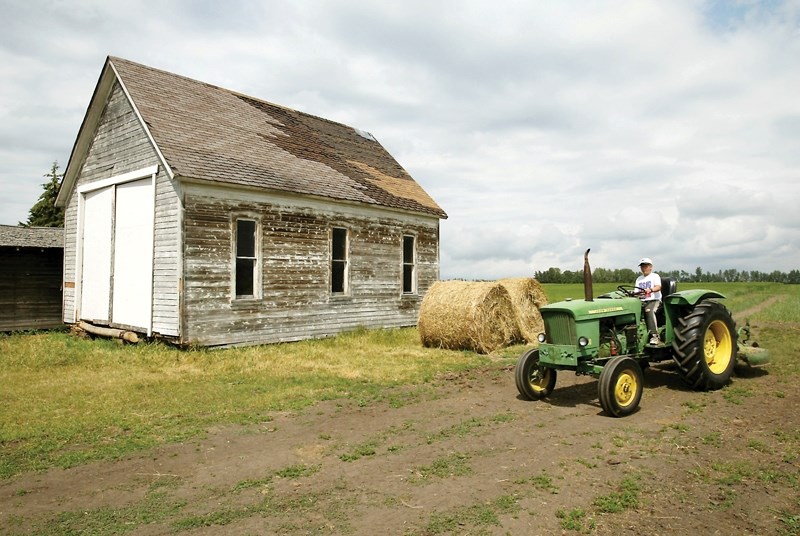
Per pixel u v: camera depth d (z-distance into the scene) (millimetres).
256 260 13500
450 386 9023
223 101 16719
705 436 5941
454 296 13219
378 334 15422
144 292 13086
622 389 6980
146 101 13812
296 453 5676
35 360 10969
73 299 16234
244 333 13125
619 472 4934
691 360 7965
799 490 4512
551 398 8078
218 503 4426
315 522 4043
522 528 3904
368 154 20406
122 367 10469
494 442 5906
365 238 16625
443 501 4375
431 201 19734
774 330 14977
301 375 9805
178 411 7348
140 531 3947
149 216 13039
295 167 15453
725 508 4195
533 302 15492
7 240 16609
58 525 4062
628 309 8078
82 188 15836
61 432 6387
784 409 6992
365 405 7750
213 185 12500
